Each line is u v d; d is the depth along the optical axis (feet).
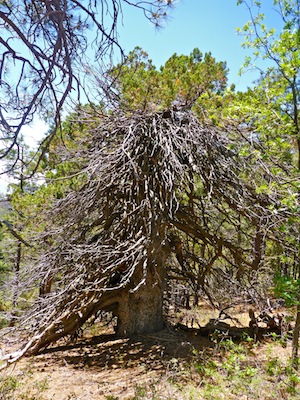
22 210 29.76
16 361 21.22
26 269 26.96
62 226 27.63
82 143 28.22
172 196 23.34
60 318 24.76
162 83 23.88
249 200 23.07
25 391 17.22
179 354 22.54
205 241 28.25
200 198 26.89
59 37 8.36
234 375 14.48
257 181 22.70
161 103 24.26
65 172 31.37
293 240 16.05
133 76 24.00
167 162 23.95
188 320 32.27
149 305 27.55
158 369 20.22
